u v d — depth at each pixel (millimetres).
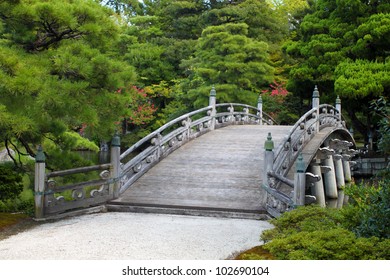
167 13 30094
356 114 25469
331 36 21578
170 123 13117
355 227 6238
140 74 25906
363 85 18625
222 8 27203
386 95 19891
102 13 9281
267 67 22422
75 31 8953
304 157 12484
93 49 8797
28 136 9898
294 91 23422
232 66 21547
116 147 9766
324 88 23000
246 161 12180
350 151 18016
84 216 8844
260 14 26719
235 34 23062
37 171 8328
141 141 11273
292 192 8922
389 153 6652
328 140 15570
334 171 15992
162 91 25250
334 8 22375
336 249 5113
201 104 22047
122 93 9820
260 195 9805
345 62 20016
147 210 9297
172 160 12305
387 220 5742
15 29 8812
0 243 6723
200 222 8344
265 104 25000
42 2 8609
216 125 16797
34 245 6551
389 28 18750
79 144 12352
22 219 8289
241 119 19078
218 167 11695
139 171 11023
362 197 7109
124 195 9938
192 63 23844
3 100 7672
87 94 8836
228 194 9883
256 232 7605
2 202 9680
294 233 6066
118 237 7047
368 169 20984
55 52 8766
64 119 9266
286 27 27953
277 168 10523
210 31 22609
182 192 10047
